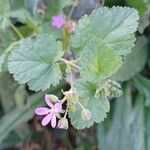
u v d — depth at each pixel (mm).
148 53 185
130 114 188
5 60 141
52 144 206
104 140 192
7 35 150
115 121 190
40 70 116
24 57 116
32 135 205
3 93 188
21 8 150
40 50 117
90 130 200
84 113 110
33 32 153
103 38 118
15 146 219
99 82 112
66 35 142
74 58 135
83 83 113
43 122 113
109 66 110
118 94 113
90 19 118
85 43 118
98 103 113
